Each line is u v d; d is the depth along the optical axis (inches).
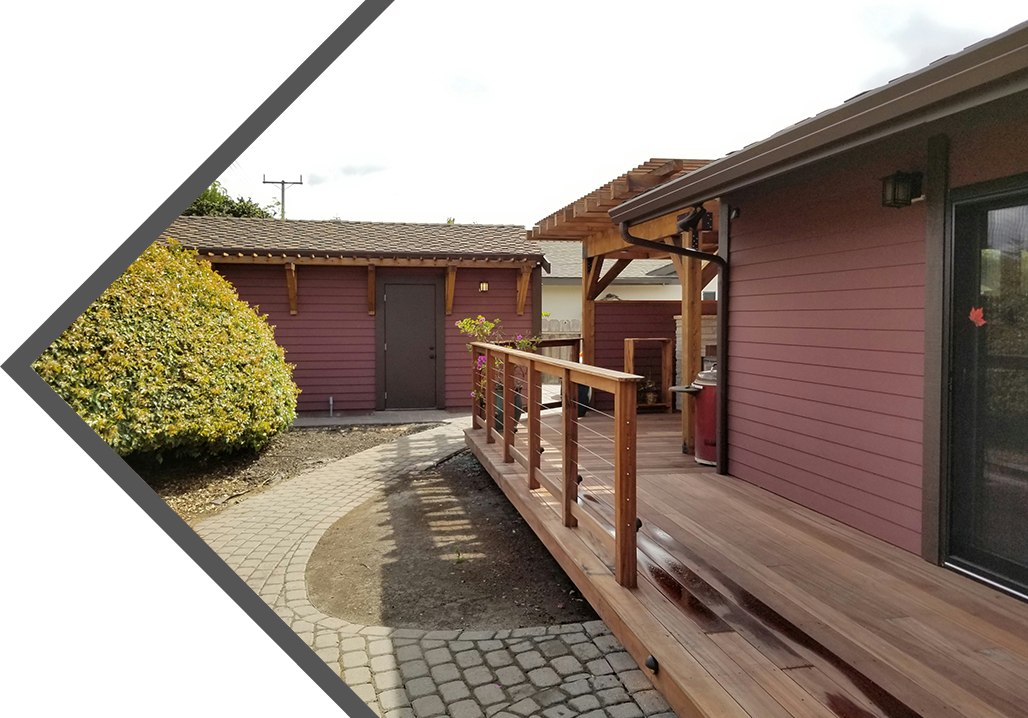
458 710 109.2
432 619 146.9
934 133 142.6
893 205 151.1
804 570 140.6
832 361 176.9
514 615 148.4
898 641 109.8
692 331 272.2
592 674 119.6
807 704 91.4
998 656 105.1
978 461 136.8
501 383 292.2
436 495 250.2
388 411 475.8
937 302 143.3
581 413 387.5
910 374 151.7
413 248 474.9
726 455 228.1
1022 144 125.0
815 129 131.7
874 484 162.6
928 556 146.0
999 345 132.5
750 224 214.2
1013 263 129.3
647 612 119.8
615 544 133.2
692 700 92.9
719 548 153.7
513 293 491.5
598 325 415.2
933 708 90.7
